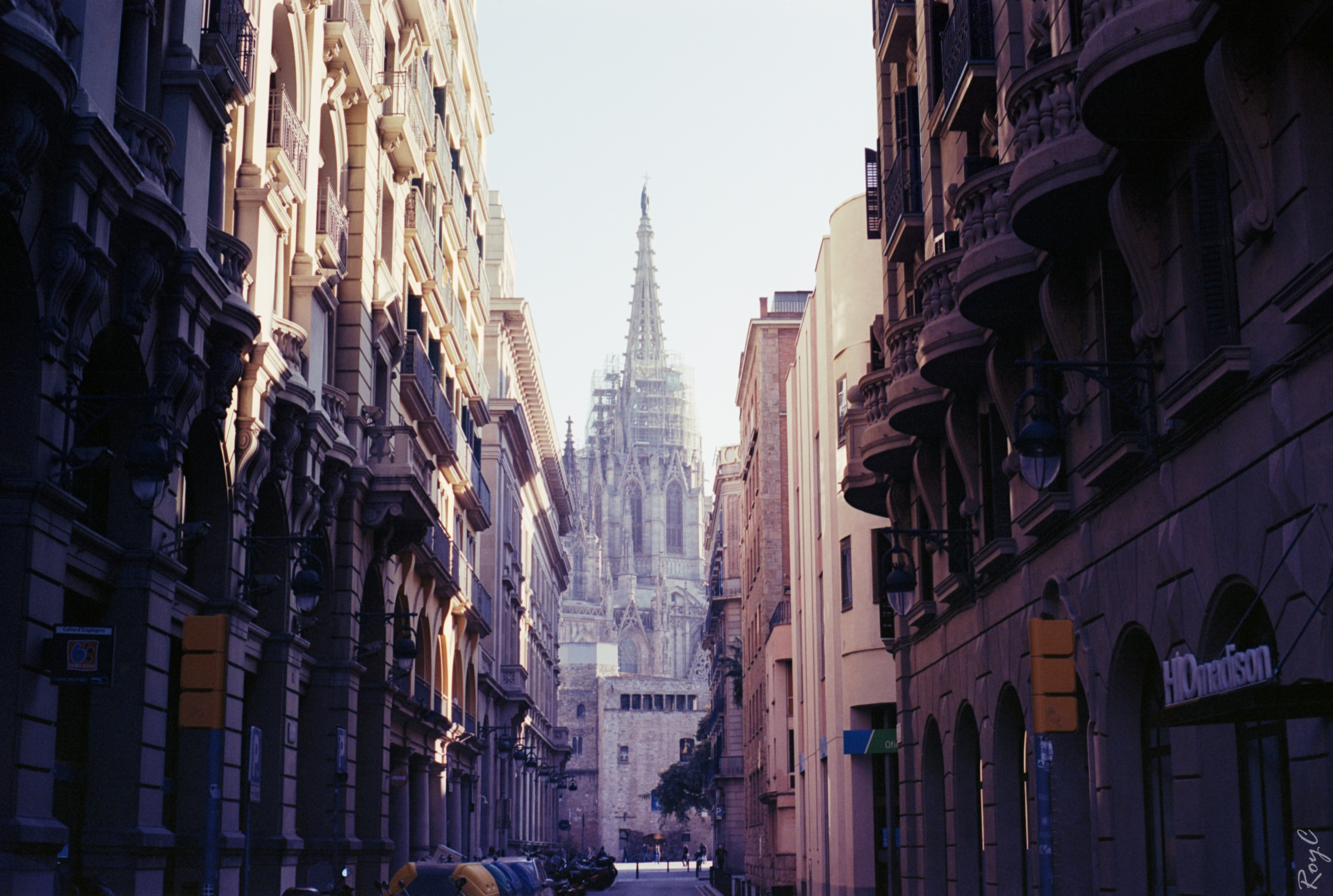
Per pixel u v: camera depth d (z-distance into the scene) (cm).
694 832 18488
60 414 1694
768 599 6241
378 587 3681
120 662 2019
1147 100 1477
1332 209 1210
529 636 9175
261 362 2539
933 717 2922
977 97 2319
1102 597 1822
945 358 2320
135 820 1997
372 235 3619
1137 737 1783
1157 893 1733
